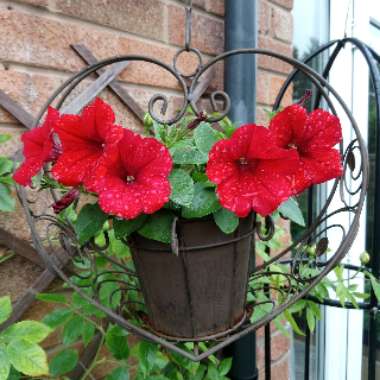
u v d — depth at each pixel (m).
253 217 0.42
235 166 0.36
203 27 0.72
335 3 0.99
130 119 0.65
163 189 0.34
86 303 0.53
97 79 0.60
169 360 0.57
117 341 0.54
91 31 0.60
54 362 0.53
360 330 1.05
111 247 0.54
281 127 0.39
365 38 1.01
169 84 0.69
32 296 0.57
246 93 0.69
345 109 0.43
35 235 0.43
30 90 0.55
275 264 0.63
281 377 0.90
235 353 0.72
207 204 0.37
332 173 0.39
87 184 0.34
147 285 0.42
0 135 0.50
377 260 0.61
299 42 1.01
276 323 0.65
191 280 0.40
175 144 0.41
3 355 0.42
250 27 0.69
